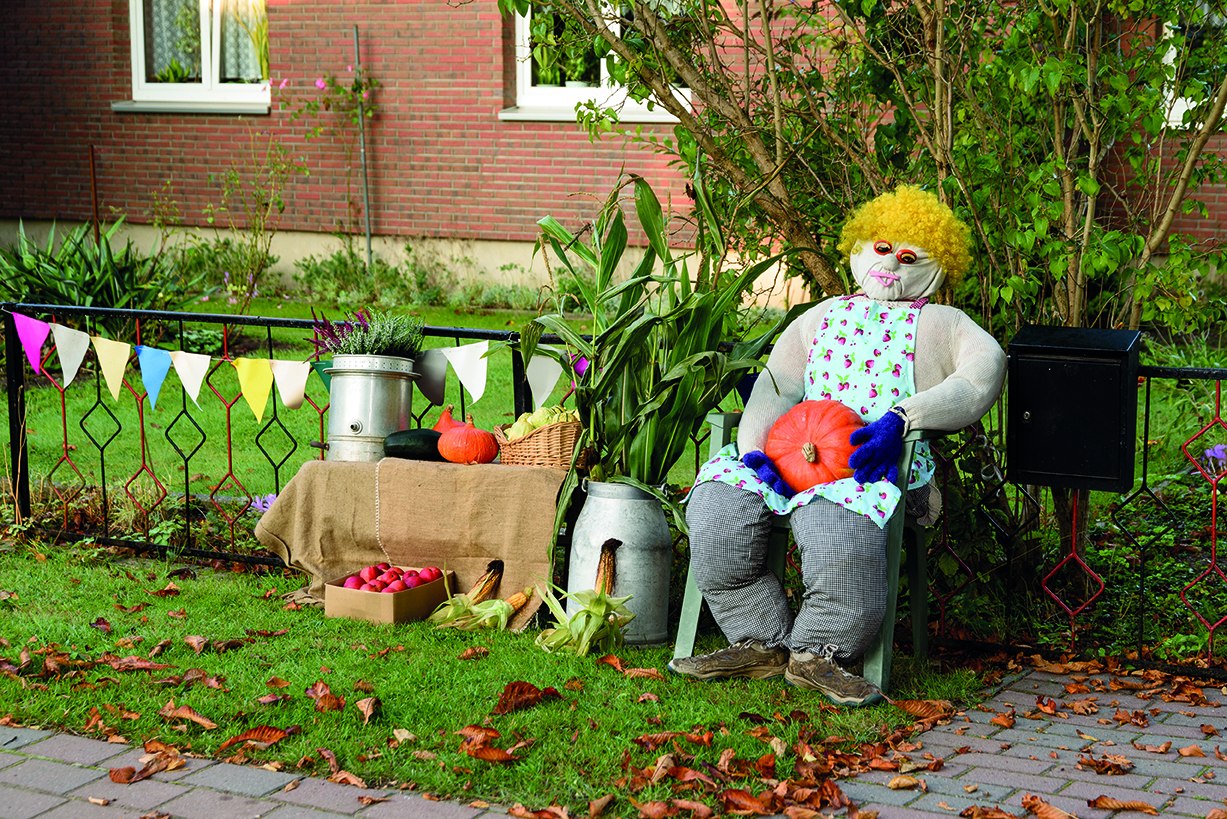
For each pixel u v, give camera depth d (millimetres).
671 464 4672
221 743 3584
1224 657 4465
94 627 4613
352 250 12461
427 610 4777
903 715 3914
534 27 5391
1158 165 4906
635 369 4652
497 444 4977
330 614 4781
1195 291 5062
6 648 4336
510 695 3891
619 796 3287
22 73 13641
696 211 5238
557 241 4789
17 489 5945
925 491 4312
